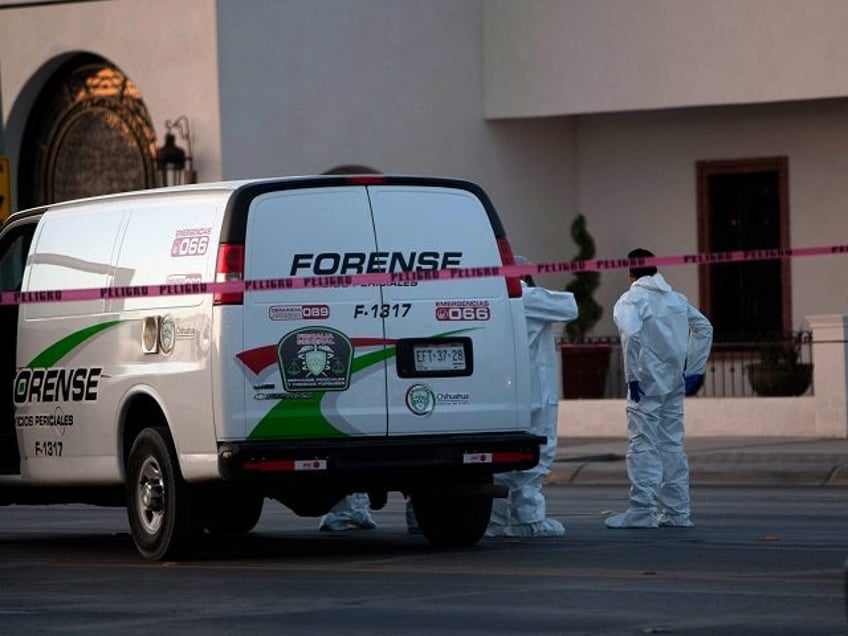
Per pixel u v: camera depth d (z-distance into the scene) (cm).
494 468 2805
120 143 5806
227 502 2859
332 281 2728
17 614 2291
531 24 5969
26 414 3047
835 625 2027
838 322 5141
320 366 2708
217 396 2672
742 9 5734
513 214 6081
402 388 2756
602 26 5891
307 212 2739
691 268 6131
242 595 2400
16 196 5959
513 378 2836
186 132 5559
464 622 2114
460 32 5991
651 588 2350
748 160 6034
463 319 2805
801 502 3788
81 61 5891
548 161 6200
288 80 5612
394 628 2089
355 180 2773
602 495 4131
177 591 2466
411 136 5850
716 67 5766
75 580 2630
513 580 2470
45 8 5847
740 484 4409
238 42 5531
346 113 5719
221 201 2736
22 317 3055
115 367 2859
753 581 2395
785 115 5981
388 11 5816
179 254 2780
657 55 5828
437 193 2827
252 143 5541
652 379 3167
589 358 5912
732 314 6088
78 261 2980
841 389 5150
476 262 2838
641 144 6175
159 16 5612
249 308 2683
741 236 6069
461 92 5978
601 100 5903
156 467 2791
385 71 5803
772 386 5503
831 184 5934
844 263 5941
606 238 6222
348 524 3325
